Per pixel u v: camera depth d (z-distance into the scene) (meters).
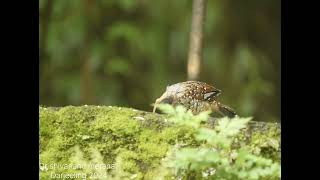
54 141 7.20
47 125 7.25
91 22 13.95
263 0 15.55
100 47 14.13
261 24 15.44
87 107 7.36
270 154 7.05
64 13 13.84
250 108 14.33
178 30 14.46
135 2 14.18
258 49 15.44
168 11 14.48
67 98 14.08
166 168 7.04
